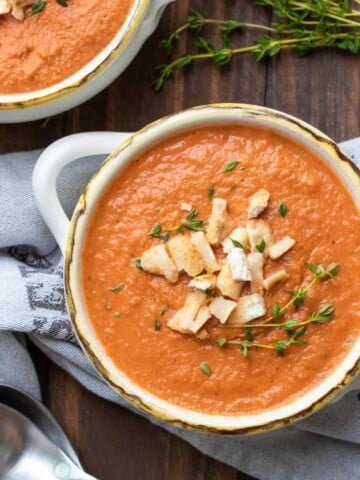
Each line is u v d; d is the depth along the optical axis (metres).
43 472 0.56
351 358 0.48
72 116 0.57
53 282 0.55
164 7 0.54
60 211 0.50
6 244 0.56
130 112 0.57
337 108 0.56
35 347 0.58
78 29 0.52
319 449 0.56
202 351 0.49
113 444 0.57
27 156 0.56
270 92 0.56
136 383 0.49
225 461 0.56
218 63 0.56
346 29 0.56
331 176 0.49
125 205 0.50
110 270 0.49
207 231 0.48
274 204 0.49
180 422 0.48
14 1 0.52
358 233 0.49
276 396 0.49
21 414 0.57
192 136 0.49
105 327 0.49
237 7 0.56
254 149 0.49
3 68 0.52
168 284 0.49
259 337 0.49
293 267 0.48
